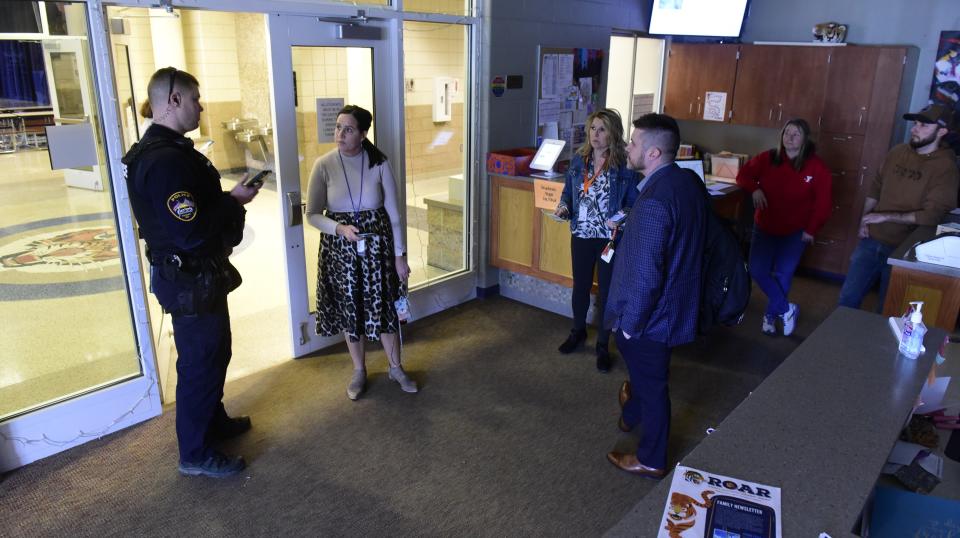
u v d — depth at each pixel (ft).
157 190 6.86
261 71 25.91
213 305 7.66
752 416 4.92
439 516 7.70
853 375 5.53
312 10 10.33
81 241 8.88
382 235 9.74
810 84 15.85
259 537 7.34
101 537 7.31
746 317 14.05
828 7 16.42
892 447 4.59
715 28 17.06
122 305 9.18
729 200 14.06
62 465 8.55
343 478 8.39
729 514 3.90
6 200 8.50
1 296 8.91
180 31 25.40
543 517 7.70
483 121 13.60
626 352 7.77
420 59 12.44
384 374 11.17
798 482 4.19
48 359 9.25
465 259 14.64
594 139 10.34
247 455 8.83
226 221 7.53
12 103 7.97
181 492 8.08
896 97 14.70
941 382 6.00
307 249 11.55
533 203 13.28
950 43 14.73
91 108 8.43
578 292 11.59
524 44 13.87
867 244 11.50
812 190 12.09
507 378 11.07
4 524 7.49
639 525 3.85
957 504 4.69
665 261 6.97
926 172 10.77
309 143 10.98
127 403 9.36
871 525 4.59
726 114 17.44
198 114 7.45
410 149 12.80
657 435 8.04
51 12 7.84
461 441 9.23
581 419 9.83
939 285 9.00
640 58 18.67
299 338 11.62
